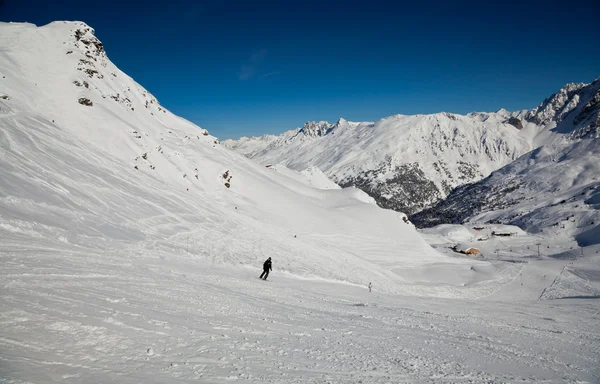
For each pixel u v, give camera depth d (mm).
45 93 54156
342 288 35250
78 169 38375
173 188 55594
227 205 66062
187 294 14922
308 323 14148
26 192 26422
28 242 18641
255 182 82312
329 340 11914
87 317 8758
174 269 23000
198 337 9406
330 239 75438
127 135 59469
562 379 11359
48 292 10164
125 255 24250
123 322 9102
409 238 93562
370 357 10531
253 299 17562
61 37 71188
